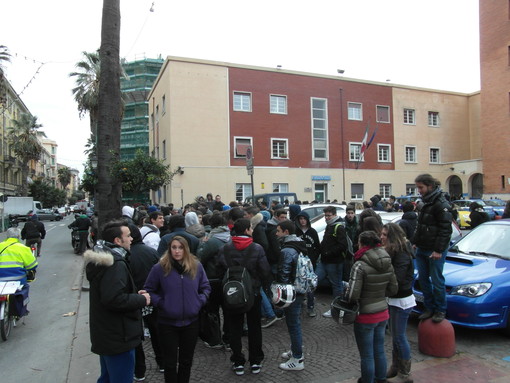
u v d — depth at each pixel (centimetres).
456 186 3250
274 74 2631
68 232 2655
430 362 444
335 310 368
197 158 2389
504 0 2762
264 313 601
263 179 2547
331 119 2814
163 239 530
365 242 370
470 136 3381
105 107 937
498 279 511
